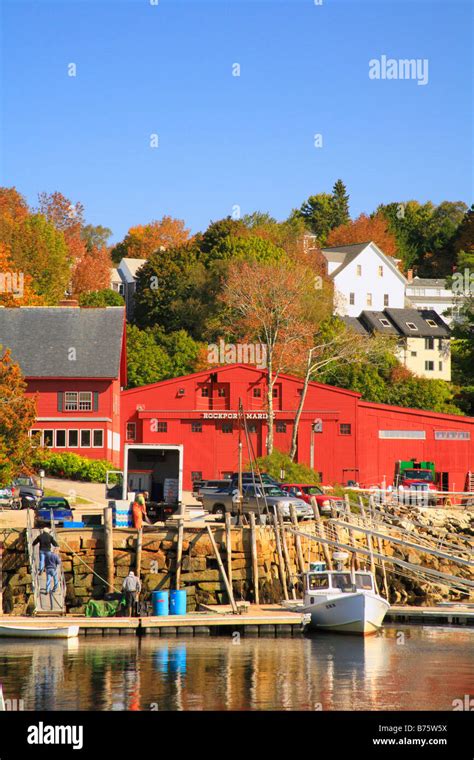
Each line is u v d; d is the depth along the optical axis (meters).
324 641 42.06
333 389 93.62
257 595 49.38
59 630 41.50
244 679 33.84
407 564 49.84
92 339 90.44
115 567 49.16
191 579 49.44
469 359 124.00
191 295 130.00
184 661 36.84
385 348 117.75
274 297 100.56
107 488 59.16
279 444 93.56
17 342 90.00
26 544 48.66
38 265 137.00
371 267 167.00
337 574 45.91
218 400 93.88
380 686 33.16
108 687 32.44
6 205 160.38
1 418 59.78
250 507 59.38
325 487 71.81
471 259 123.88
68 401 87.06
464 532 69.62
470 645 41.44
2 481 60.00
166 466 59.25
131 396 93.31
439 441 94.81
